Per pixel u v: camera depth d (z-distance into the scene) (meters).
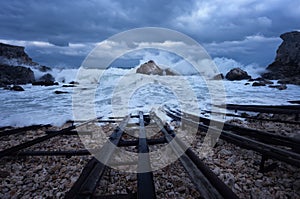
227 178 2.92
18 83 23.84
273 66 33.78
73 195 2.07
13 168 3.38
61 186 2.79
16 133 5.57
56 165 3.45
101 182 2.84
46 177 3.06
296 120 6.32
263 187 2.72
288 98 11.58
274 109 6.81
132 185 2.79
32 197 2.56
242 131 4.88
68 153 3.71
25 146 3.99
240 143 3.80
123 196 2.14
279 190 2.64
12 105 10.29
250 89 16.70
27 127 5.93
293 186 2.70
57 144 4.69
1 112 8.49
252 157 3.74
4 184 2.88
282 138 4.09
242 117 7.14
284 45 34.53
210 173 2.50
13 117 7.56
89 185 2.25
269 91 15.27
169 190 2.67
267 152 3.08
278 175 3.03
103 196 2.14
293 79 21.55
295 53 31.50
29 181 2.96
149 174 2.49
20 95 14.23
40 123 6.76
